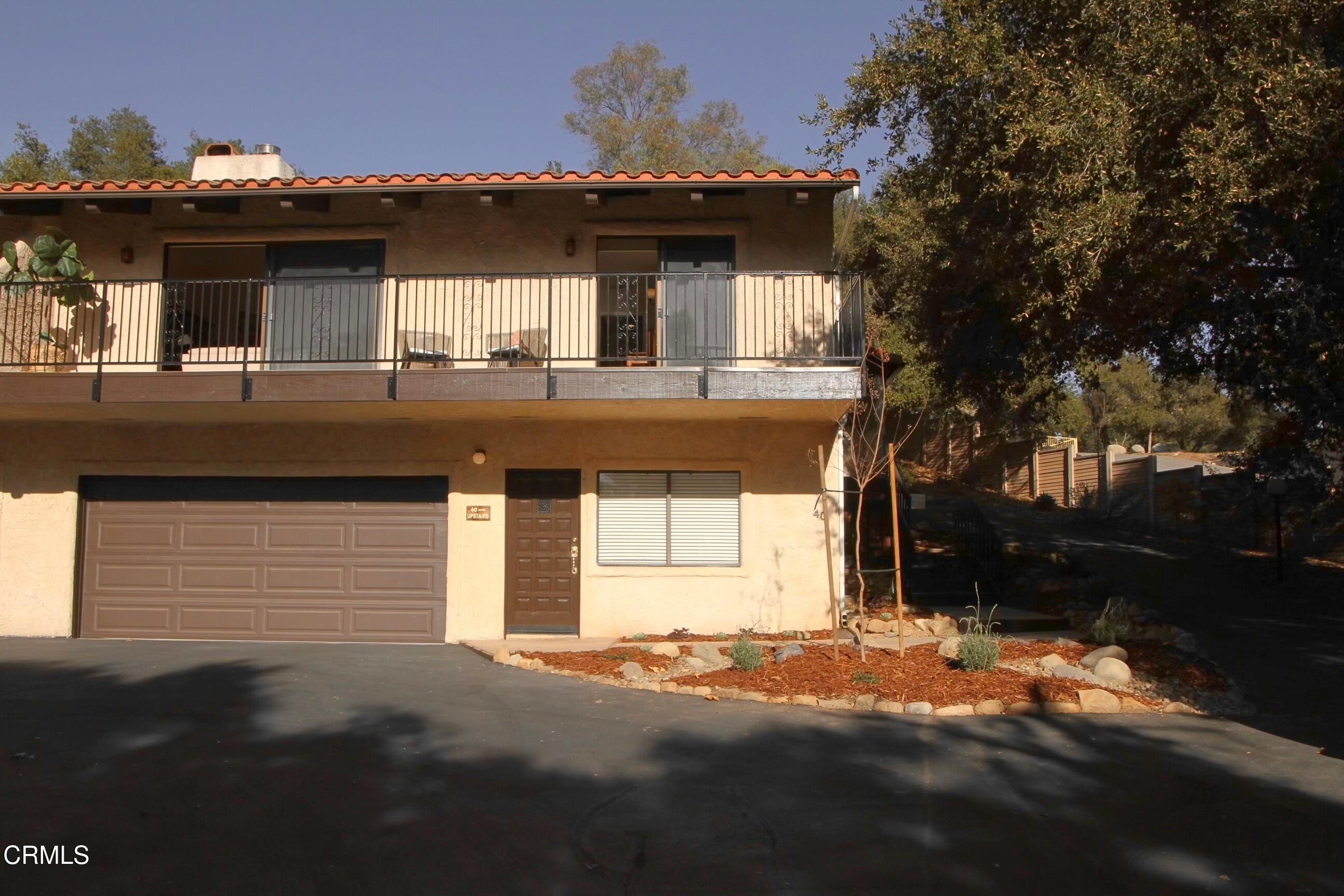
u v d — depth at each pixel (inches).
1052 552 732.7
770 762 284.8
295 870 202.5
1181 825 232.7
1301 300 464.1
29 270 487.8
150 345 534.3
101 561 540.7
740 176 492.4
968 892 194.4
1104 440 1443.2
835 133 478.9
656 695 376.8
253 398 468.1
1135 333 553.9
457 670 427.8
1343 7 384.8
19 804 241.0
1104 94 386.9
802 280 520.7
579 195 532.1
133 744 296.8
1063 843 220.5
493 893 192.9
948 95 452.4
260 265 553.6
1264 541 810.2
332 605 533.0
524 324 530.9
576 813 240.1
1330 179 390.3
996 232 464.8
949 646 423.2
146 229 540.7
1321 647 473.7
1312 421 561.6
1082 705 350.3
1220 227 385.1
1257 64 375.6
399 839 220.7
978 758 289.9
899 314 705.6
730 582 518.9
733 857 212.4
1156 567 735.7
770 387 459.2
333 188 490.3
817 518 521.3
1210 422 1368.1
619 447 526.3
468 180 493.0
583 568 520.7
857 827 230.8
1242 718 342.0
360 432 534.6
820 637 498.0
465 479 530.9
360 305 532.7
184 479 543.2
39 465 539.5
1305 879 200.5
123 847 213.9
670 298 525.3
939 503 863.7
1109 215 376.8
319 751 291.9
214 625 534.6
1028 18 442.6
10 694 369.4
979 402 668.1
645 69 1453.0
